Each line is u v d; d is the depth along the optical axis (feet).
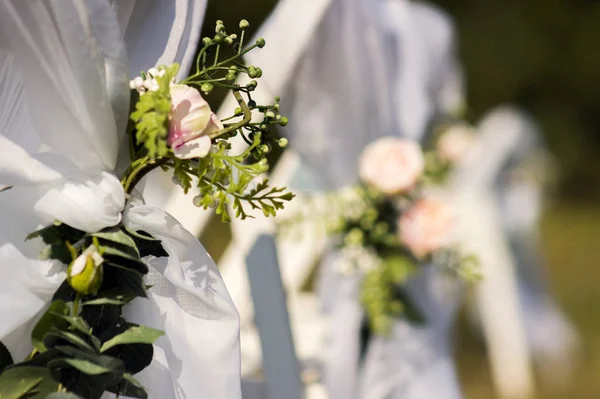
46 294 4.11
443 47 8.11
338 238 7.16
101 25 4.13
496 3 36.42
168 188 4.72
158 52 4.38
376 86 7.19
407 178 6.93
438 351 7.36
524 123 15.79
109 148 4.14
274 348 5.95
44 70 4.07
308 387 7.02
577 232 31.14
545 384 16.07
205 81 4.21
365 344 7.07
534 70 36.76
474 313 16.90
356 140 7.15
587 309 20.92
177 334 4.28
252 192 4.11
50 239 4.09
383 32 7.41
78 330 4.04
